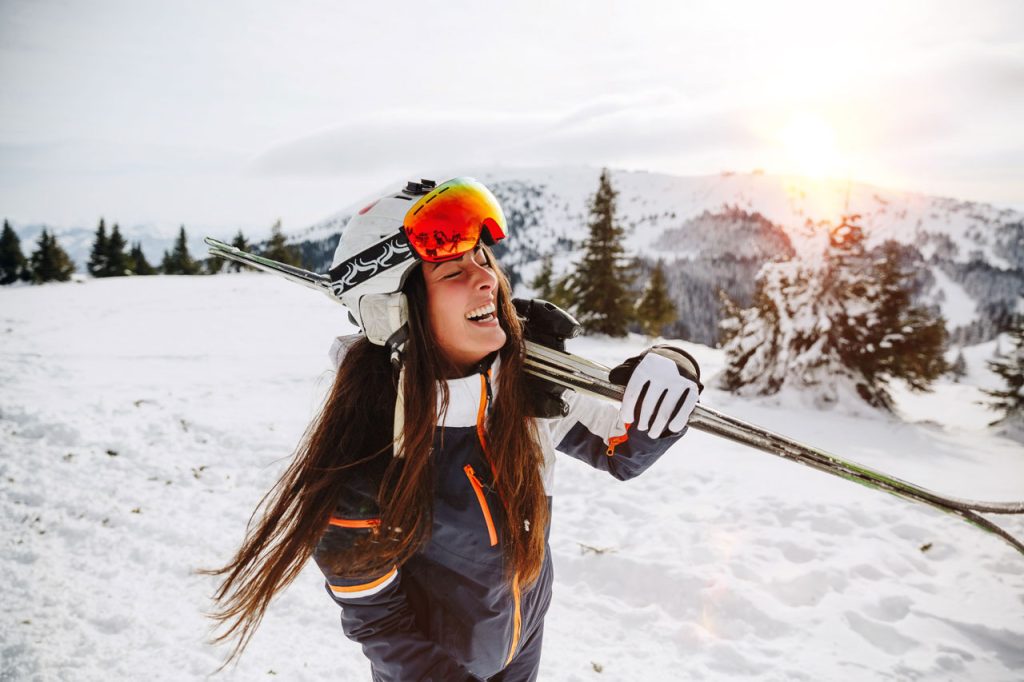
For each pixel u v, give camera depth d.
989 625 3.32
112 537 4.29
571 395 1.51
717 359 15.72
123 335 13.89
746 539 4.29
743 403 9.27
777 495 5.00
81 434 6.23
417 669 1.23
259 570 1.21
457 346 1.22
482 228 1.20
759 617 3.46
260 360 11.51
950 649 3.18
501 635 1.38
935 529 4.41
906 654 3.19
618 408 1.52
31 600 3.53
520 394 1.32
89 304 18.81
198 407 7.55
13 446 5.96
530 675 1.59
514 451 1.29
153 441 6.23
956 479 6.03
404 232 1.15
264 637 3.26
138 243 58.00
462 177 1.20
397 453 1.18
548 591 1.57
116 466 5.57
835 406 8.89
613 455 1.41
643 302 33.50
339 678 2.97
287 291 23.08
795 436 7.54
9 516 4.60
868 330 9.10
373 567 1.19
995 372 8.51
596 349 17.66
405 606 1.27
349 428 1.20
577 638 3.38
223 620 1.29
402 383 1.19
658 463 5.82
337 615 3.46
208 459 5.82
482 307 1.19
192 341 13.39
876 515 4.61
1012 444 7.40
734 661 3.16
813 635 3.32
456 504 1.26
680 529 4.46
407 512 1.18
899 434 7.75
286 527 1.23
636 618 3.52
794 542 4.18
